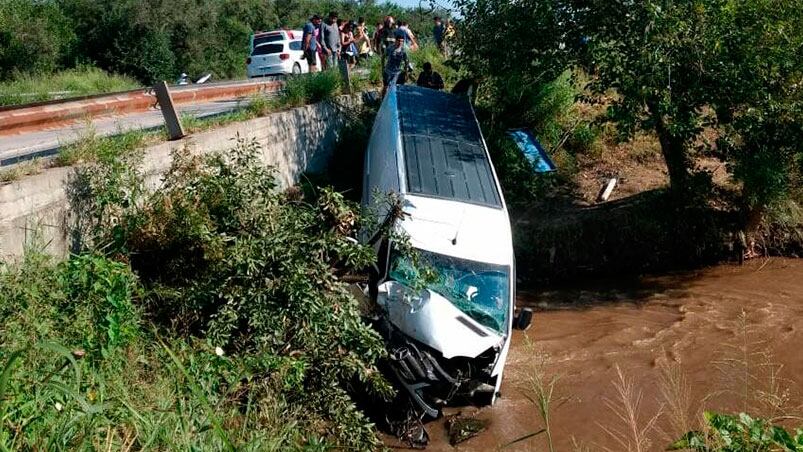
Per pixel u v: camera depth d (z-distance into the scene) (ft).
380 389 22.74
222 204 24.91
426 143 37.09
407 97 43.83
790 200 47.06
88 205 25.03
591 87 44.98
